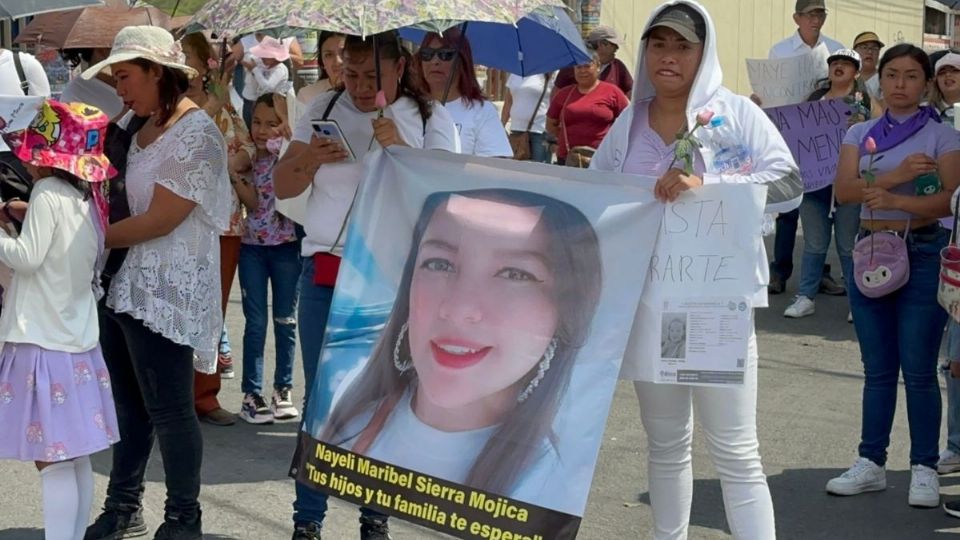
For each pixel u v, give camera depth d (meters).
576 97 10.34
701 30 4.15
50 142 4.53
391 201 4.41
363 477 4.30
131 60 4.73
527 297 4.17
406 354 4.31
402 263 4.37
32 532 5.29
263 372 7.41
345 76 4.76
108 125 5.00
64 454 4.59
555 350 4.11
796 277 11.74
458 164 4.34
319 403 4.41
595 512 5.71
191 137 4.78
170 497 4.98
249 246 6.84
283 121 6.62
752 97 9.70
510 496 4.07
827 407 7.50
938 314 5.65
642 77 4.32
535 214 4.20
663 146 4.32
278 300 6.94
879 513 5.72
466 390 4.20
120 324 4.88
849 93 9.49
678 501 4.45
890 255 5.61
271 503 5.72
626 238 4.09
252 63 9.20
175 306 4.79
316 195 4.84
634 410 7.42
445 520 4.16
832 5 22.39
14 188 5.03
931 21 25.95
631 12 17.64
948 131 5.61
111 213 4.81
